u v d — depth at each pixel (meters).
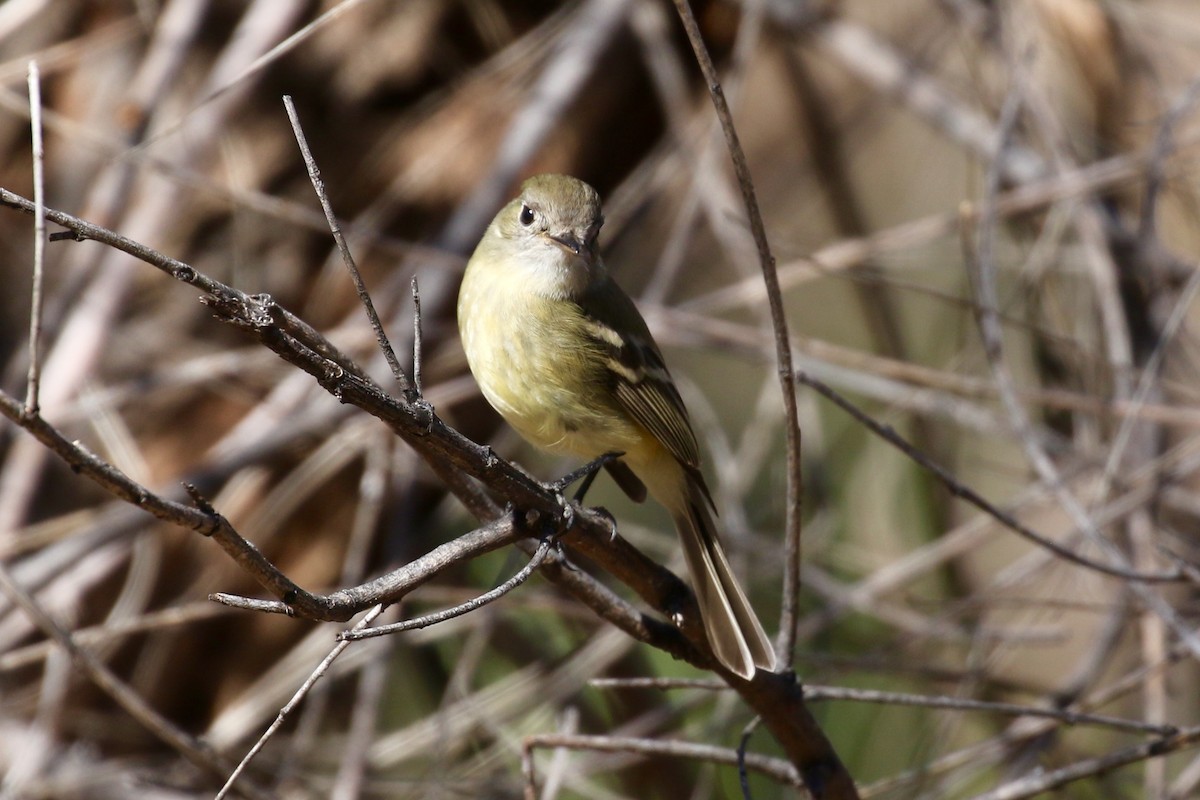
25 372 11.09
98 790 9.98
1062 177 10.30
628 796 11.41
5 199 4.03
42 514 11.23
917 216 13.89
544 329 7.77
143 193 11.25
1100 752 10.87
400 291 11.13
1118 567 7.46
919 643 10.80
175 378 10.41
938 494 11.80
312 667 9.97
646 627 6.03
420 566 4.68
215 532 3.98
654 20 11.80
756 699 6.18
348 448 10.48
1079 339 10.78
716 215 10.91
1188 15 12.48
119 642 10.52
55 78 12.10
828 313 13.72
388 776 10.98
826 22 12.38
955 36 12.47
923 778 8.50
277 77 11.68
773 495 11.59
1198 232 10.95
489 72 11.88
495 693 9.88
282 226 11.75
